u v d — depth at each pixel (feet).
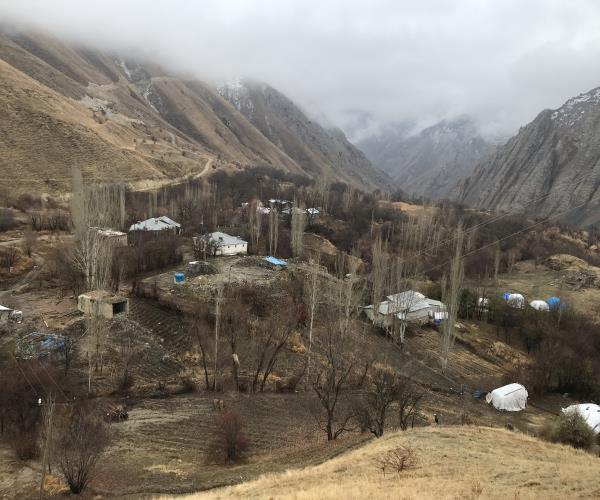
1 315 165.68
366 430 126.52
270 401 142.00
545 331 232.94
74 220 227.40
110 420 120.67
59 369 136.46
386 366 184.03
